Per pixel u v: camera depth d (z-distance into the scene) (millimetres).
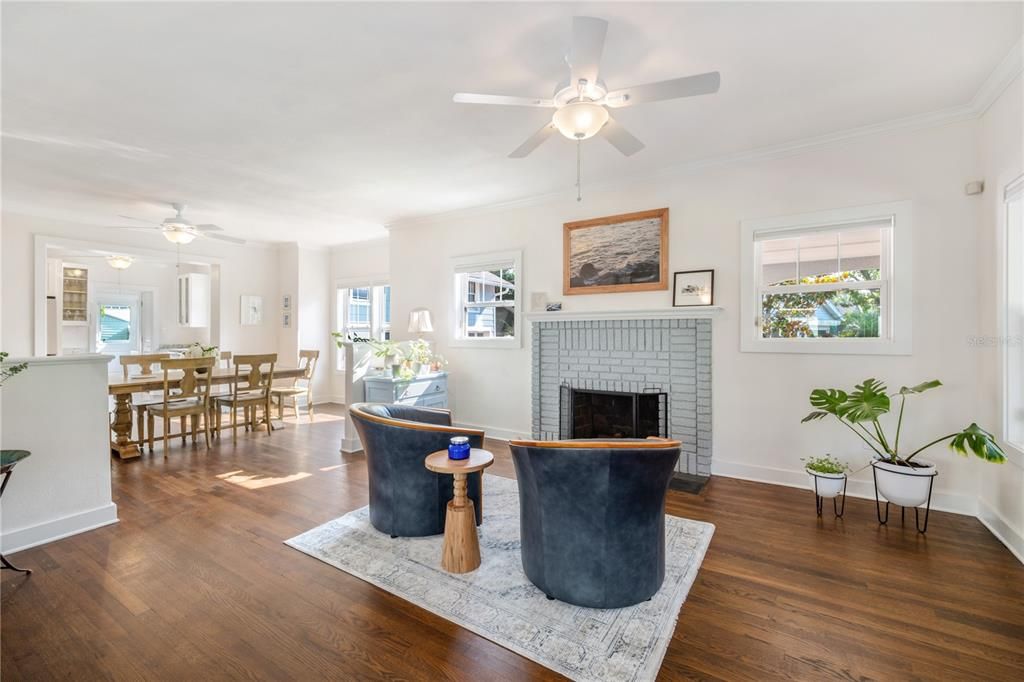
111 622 1888
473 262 5203
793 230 3465
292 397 6906
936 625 1862
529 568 2141
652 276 4074
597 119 2162
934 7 1952
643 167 3904
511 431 4977
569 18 2020
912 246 3064
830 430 3379
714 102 2785
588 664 1658
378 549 2506
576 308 4496
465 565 2273
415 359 4895
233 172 3980
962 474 2979
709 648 1740
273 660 1684
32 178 4117
